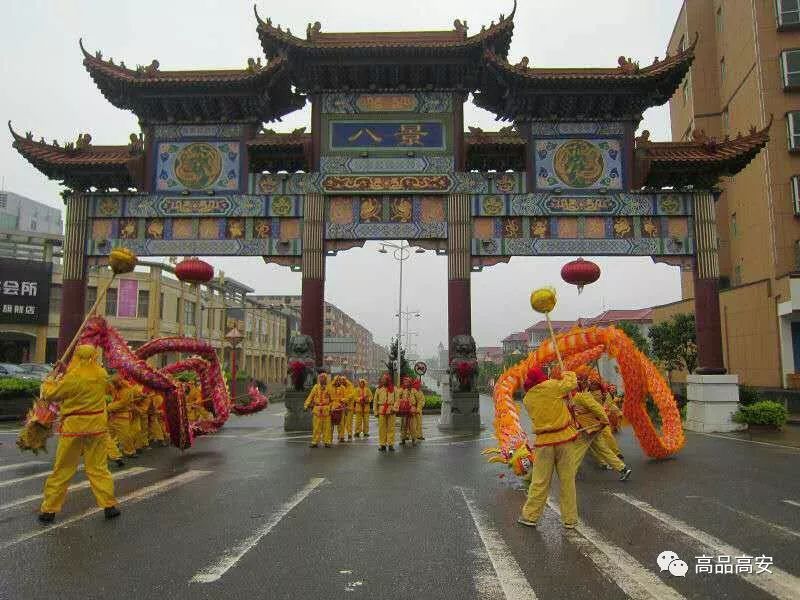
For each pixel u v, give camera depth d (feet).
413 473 33.32
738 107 94.17
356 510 24.18
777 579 16.20
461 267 58.18
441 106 60.54
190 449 43.86
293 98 66.33
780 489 28.68
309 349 57.77
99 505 24.13
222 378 51.19
